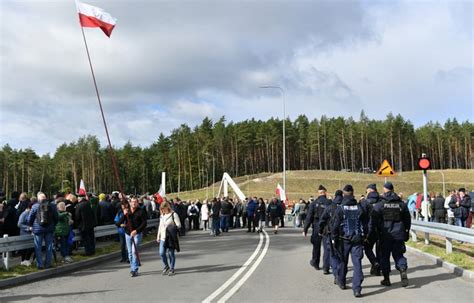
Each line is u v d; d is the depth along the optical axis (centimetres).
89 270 1269
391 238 937
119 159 11294
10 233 1377
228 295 869
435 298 820
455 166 11862
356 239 884
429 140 11150
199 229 3100
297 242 2036
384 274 948
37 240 1192
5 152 9975
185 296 867
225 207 2802
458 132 10931
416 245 1552
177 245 1155
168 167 10556
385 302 796
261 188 8081
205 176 10456
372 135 10856
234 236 2445
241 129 10394
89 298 869
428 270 1133
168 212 1172
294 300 820
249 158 10944
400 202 949
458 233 1226
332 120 11525
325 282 1011
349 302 800
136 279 1092
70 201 1573
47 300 857
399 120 10588
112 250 1630
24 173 10188
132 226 1163
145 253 1683
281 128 10731
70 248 1470
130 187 11556
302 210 3219
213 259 1456
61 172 10906
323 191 1222
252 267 1261
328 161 11625
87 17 1407
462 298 819
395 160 11406
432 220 2256
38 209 1199
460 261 1155
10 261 1338
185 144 10212
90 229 1482
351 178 8550
